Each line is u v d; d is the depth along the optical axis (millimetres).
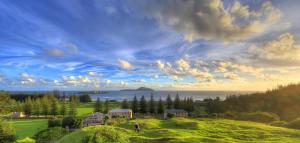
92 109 170125
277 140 38594
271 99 145625
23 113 139875
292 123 60719
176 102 152250
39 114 140875
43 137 45125
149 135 45156
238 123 66500
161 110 141500
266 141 37125
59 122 93938
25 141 44562
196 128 54688
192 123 60656
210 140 37094
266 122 80812
